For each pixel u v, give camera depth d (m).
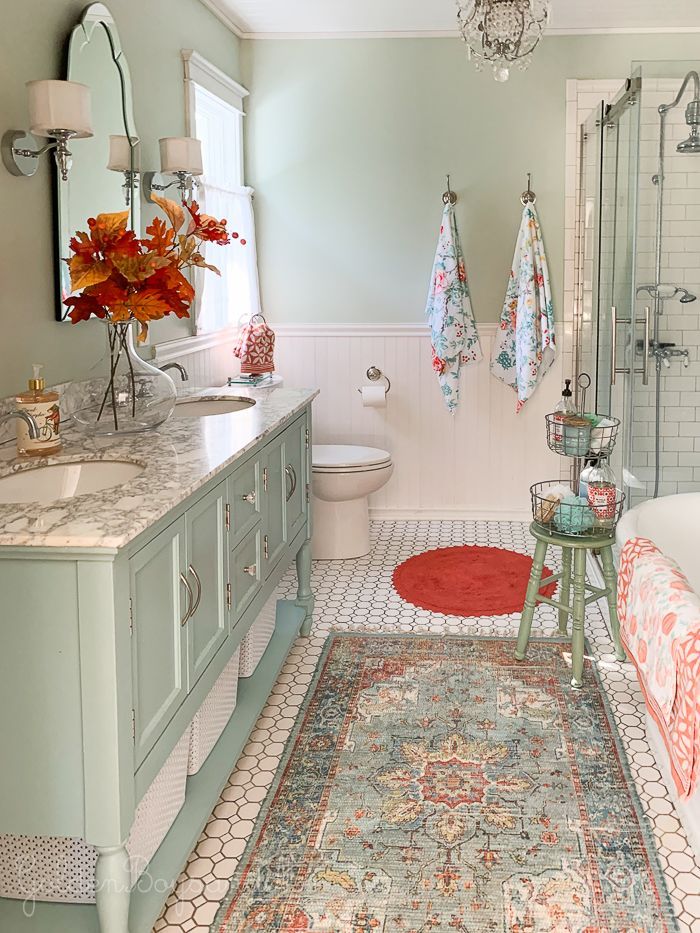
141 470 2.03
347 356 4.76
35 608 1.51
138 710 1.63
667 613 2.00
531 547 4.36
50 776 1.57
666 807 2.26
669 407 3.61
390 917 1.86
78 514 1.60
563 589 3.29
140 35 3.20
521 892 1.94
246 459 2.37
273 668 2.88
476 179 4.55
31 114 2.19
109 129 2.82
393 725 2.68
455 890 1.95
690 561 2.97
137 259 2.18
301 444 3.18
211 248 4.09
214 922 1.85
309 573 3.40
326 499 4.14
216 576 2.13
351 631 3.38
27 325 2.39
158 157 3.41
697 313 3.55
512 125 4.49
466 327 4.58
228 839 2.14
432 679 2.98
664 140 3.43
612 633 3.12
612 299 3.84
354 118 4.57
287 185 4.66
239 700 2.66
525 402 4.69
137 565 1.60
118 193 2.91
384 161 4.59
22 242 2.35
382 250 4.66
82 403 2.31
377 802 2.28
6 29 2.24
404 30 4.46
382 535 4.62
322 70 4.55
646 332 3.56
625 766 2.45
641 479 3.66
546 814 2.23
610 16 4.19
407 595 3.73
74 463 2.08
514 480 4.79
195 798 2.16
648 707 2.20
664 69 3.39
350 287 4.70
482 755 2.50
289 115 4.60
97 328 2.82
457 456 4.79
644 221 3.49
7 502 1.90
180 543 1.84
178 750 2.08
